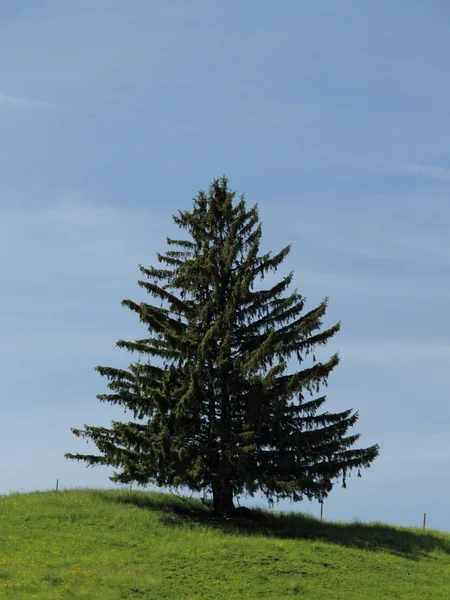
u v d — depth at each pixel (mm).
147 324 43781
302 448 42812
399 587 33750
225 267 46250
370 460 43062
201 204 48312
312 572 34469
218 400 44344
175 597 30625
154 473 42312
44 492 46594
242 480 41531
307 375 43469
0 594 29531
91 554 34688
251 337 45562
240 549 36375
